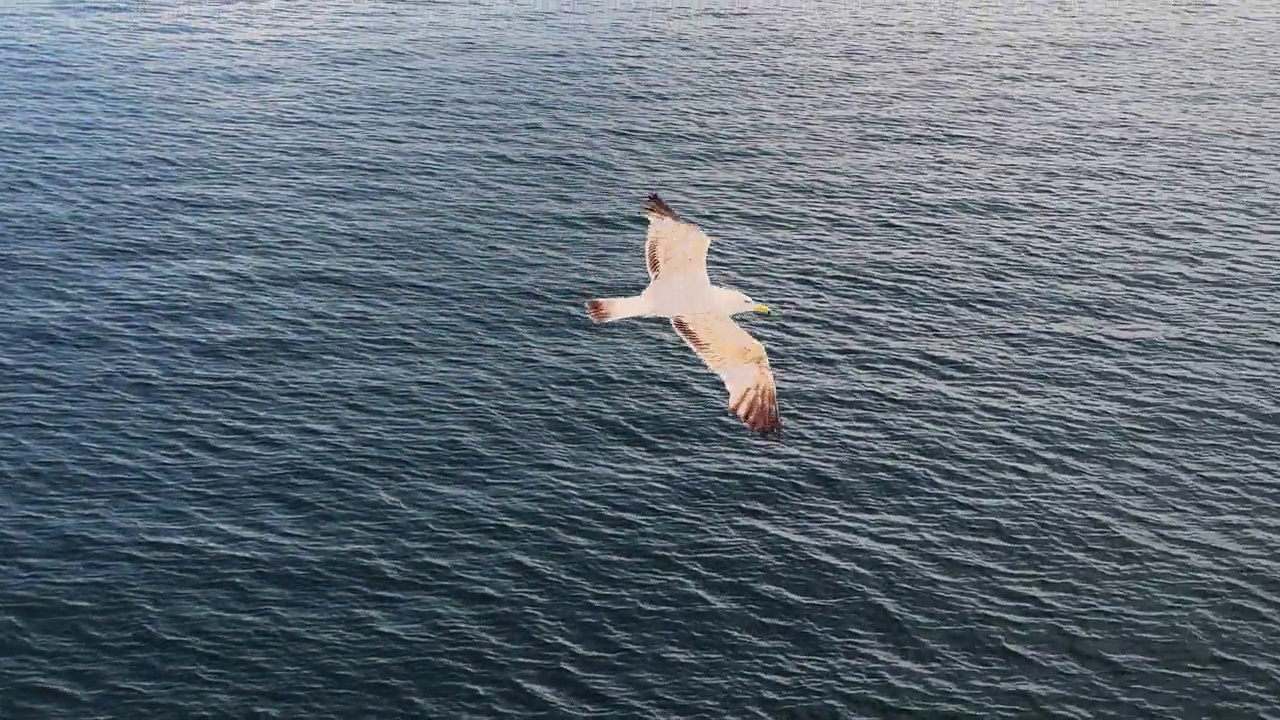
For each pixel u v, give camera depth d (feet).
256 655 152.15
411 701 146.82
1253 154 312.71
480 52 361.30
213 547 168.55
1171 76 366.02
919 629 160.45
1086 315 236.02
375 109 317.01
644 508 179.52
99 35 361.30
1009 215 275.59
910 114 330.13
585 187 280.72
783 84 347.36
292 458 186.60
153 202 263.70
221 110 312.50
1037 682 153.69
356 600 160.86
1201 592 168.14
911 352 221.46
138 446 188.14
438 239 254.06
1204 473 192.03
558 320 227.61
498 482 183.73
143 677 148.77
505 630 157.28
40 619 155.84
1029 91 350.23
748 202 277.03
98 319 220.43
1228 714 150.20
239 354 212.23
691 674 152.35
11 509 173.99
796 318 230.27
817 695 150.41
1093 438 199.31
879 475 188.65
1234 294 245.24
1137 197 286.46
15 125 296.92
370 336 219.61
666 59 362.53
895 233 265.13
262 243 248.93
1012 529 178.50
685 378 211.20
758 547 172.96
